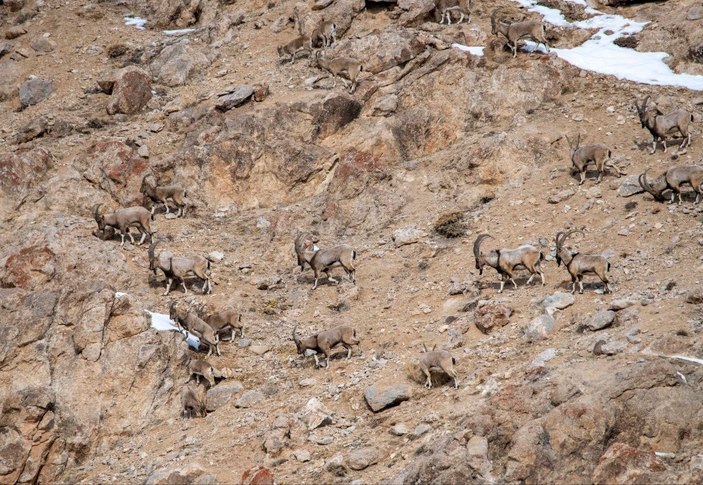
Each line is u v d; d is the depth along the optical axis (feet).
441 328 280.10
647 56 393.70
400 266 323.16
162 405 277.44
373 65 399.85
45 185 365.61
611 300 267.18
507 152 351.87
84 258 320.91
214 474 235.20
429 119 378.73
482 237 292.81
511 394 221.87
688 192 314.96
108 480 249.75
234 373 285.64
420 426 231.09
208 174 373.61
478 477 204.85
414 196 356.79
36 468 260.42
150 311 306.76
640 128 355.36
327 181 374.22
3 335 277.85
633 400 209.26
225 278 332.19
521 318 271.08
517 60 394.11
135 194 373.40
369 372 268.21
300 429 244.83
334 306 310.04
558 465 202.49
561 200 328.08
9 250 327.26
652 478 191.93
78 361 277.44
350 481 221.46
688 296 250.16
